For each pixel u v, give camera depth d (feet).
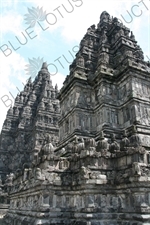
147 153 49.32
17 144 217.15
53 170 54.19
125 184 48.14
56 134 208.85
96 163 52.21
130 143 53.11
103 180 49.98
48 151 55.57
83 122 82.53
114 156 54.03
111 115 79.00
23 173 77.15
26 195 66.13
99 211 47.75
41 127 205.16
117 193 50.52
